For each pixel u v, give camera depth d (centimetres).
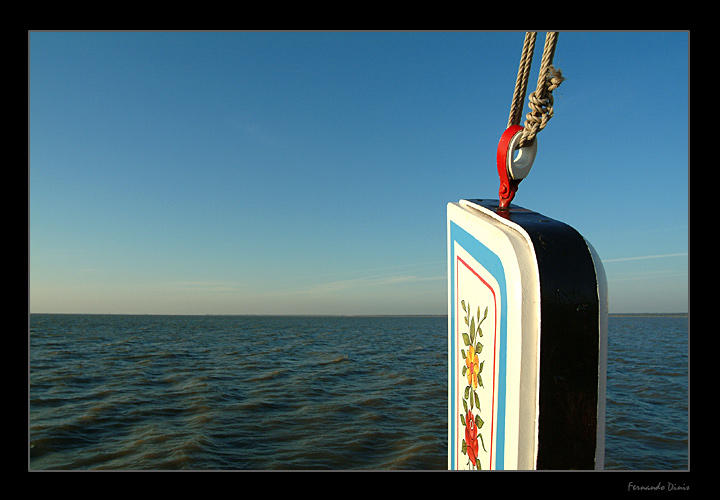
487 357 152
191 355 3641
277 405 1878
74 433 1480
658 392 1992
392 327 9144
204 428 1534
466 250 176
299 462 1238
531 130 154
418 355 3694
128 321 11319
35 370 2733
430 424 1587
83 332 6159
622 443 1323
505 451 132
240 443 1400
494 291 145
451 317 199
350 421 1636
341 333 6800
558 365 120
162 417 1692
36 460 1243
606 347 122
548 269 124
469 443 173
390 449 1348
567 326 121
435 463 1222
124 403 1891
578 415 120
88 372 2700
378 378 2548
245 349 4181
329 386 2303
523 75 171
